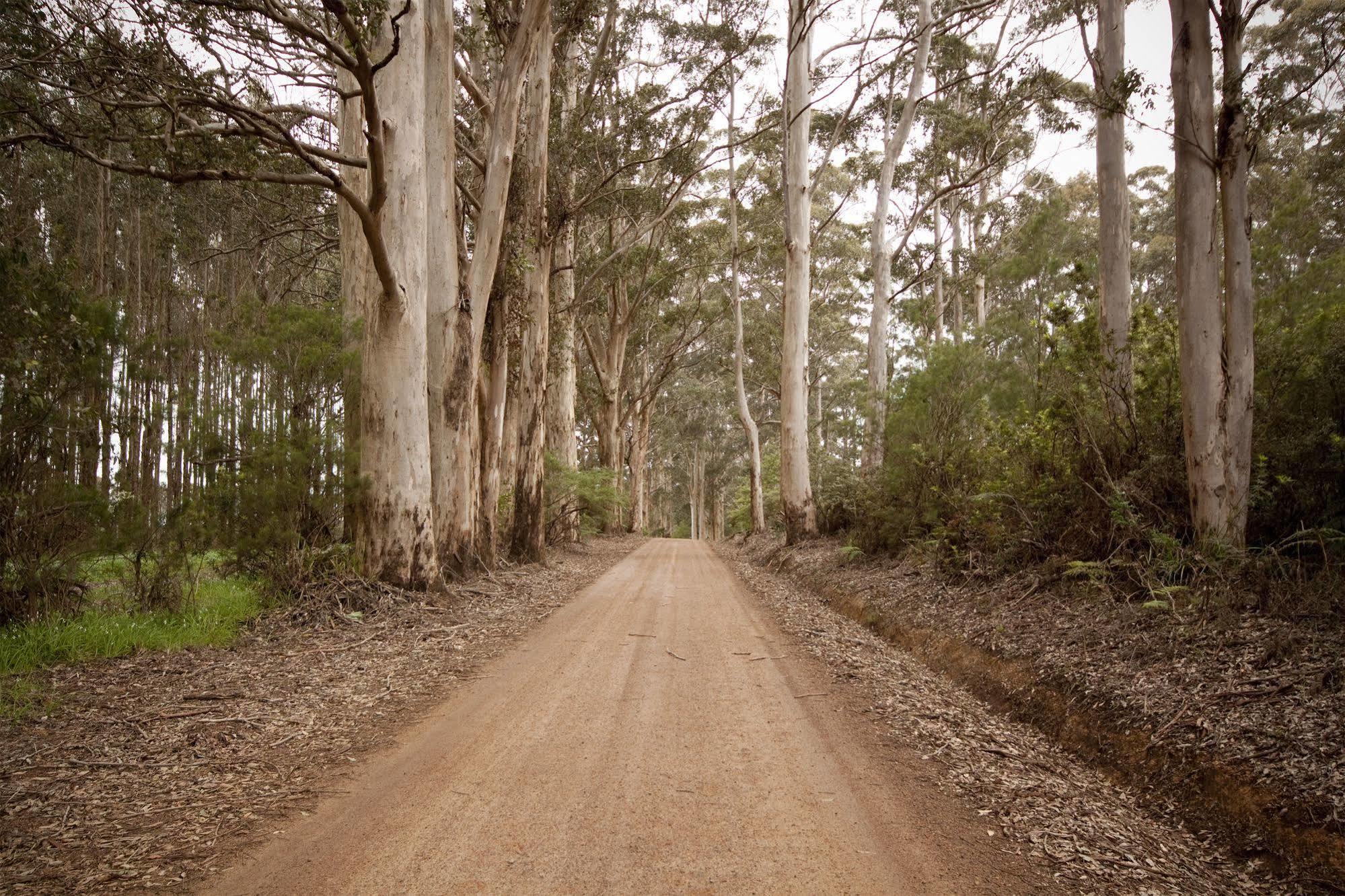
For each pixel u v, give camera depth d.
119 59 7.21
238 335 9.41
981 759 4.79
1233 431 6.40
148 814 3.83
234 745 4.86
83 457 7.57
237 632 8.08
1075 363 8.78
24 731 5.07
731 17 19.55
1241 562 5.84
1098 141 10.05
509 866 3.31
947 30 18.91
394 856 3.39
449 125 11.83
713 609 11.17
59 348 7.21
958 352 12.09
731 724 5.38
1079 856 3.52
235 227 20.14
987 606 7.97
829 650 8.01
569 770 4.45
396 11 9.91
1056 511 8.38
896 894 3.14
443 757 4.66
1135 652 5.51
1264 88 6.41
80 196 19.44
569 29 15.69
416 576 10.35
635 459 38.53
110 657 6.89
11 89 7.01
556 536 22.58
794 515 19.20
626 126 18.33
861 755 4.80
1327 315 6.60
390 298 9.80
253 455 8.85
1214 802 3.84
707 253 28.88
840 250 30.58
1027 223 13.11
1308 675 4.43
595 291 25.92
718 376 44.28
